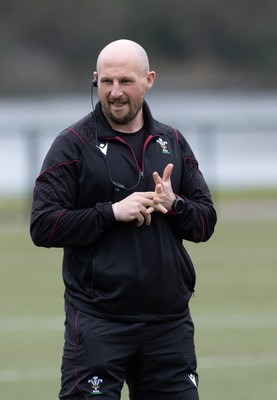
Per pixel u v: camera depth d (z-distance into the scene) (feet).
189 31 530.68
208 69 526.16
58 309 115.03
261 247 161.68
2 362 90.48
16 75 488.44
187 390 54.95
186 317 55.42
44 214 53.83
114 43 54.34
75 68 504.43
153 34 526.98
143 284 53.93
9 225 189.78
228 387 80.94
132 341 54.03
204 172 222.89
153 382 54.90
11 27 505.25
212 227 57.00
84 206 54.80
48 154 54.80
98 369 53.42
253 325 104.63
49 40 508.94
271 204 213.05
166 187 53.98
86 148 54.44
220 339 98.27
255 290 125.08
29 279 135.44
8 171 273.54
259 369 86.84
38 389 80.94
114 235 54.08
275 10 543.80
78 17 514.27
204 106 388.98
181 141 56.75
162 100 430.61
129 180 54.54
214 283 130.52
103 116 54.95
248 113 298.35
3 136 272.92
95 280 54.03
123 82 53.67
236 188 240.53
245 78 521.65
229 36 534.78
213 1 539.29
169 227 55.11
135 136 55.26
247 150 264.11
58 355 93.20
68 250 55.11
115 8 524.52
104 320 53.93
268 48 533.55
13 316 111.24
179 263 55.01
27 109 379.55
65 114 351.87
